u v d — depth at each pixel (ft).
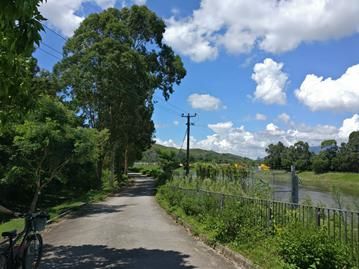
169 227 51.24
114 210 75.00
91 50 126.00
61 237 44.04
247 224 35.60
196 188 59.98
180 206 63.98
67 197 121.29
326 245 23.47
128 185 182.50
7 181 69.36
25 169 65.92
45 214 28.27
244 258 29.60
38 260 28.43
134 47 146.82
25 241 26.66
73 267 30.12
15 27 15.20
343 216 25.18
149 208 79.00
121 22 137.69
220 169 69.10
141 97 134.21
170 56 155.74
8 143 66.90
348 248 23.90
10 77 22.79
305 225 26.81
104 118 133.18
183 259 32.17
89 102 132.46
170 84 158.71
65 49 134.51
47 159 66.08
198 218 49.32
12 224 51.37
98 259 32.63
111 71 123.65
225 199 42.39
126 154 226.58
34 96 28.07
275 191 40.73
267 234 32.76
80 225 53.78
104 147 126.52
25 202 99.86
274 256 27.73
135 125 138.72
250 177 51.03
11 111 26.35
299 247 23.76
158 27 150.10
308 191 38.75
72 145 65.41
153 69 150.92
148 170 310.86
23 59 25.59
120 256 33.65
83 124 127.44
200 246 37.70
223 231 36.60
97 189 132.16
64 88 125.59
